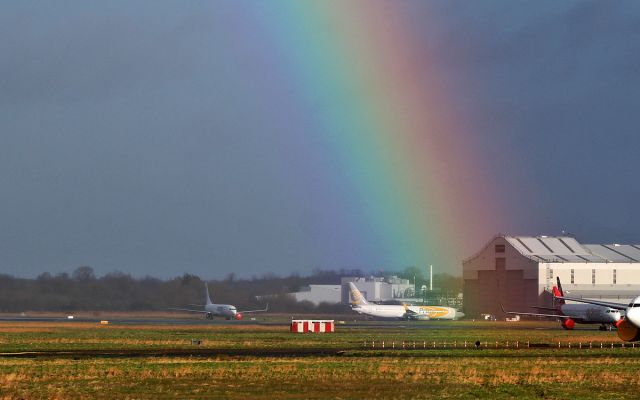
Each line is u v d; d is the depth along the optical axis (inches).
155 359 6186.0
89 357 6466.5
